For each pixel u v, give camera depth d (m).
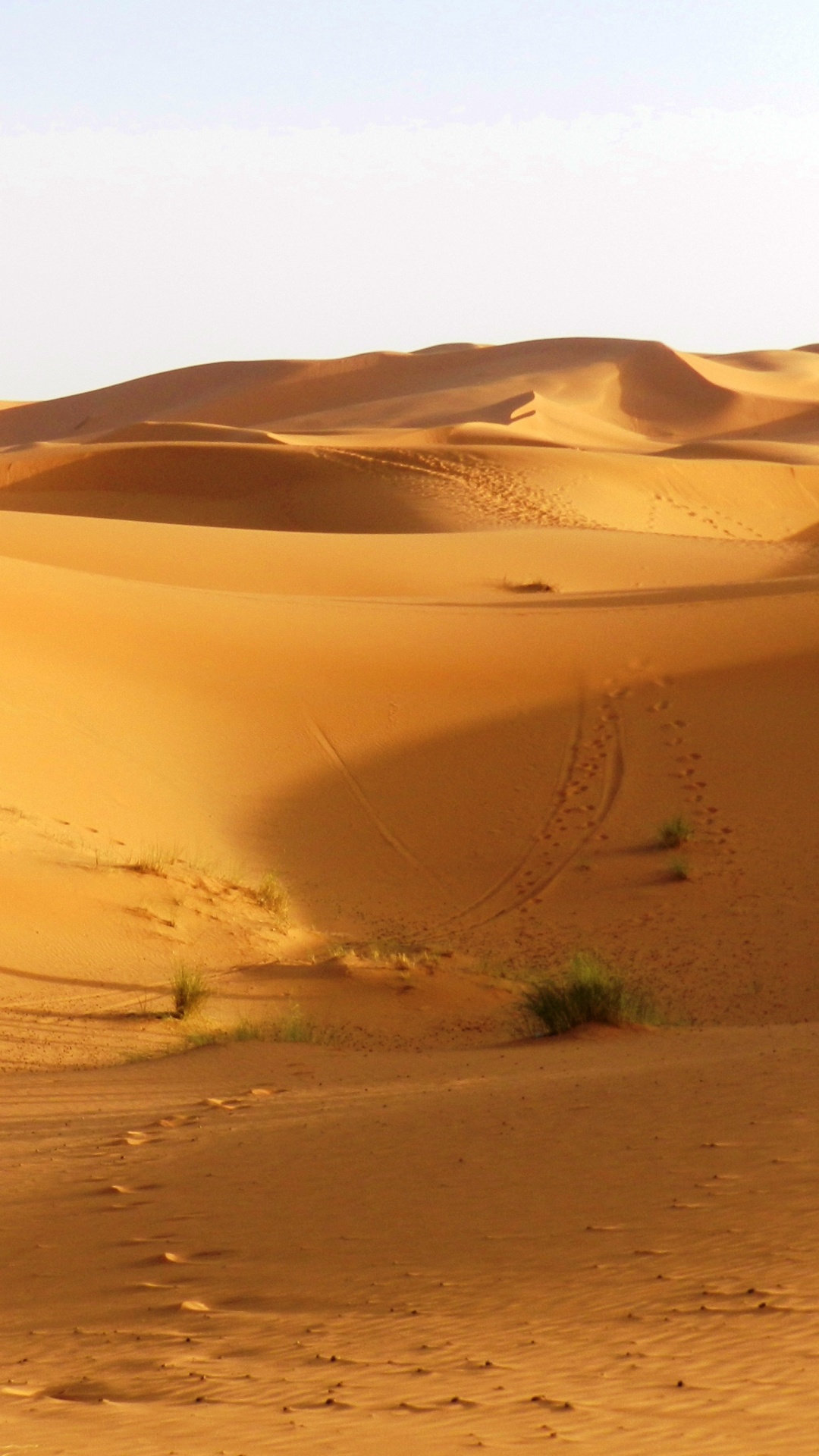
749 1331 4.34
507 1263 5.55
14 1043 13.82
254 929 19.62
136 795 24.59
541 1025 15.27
